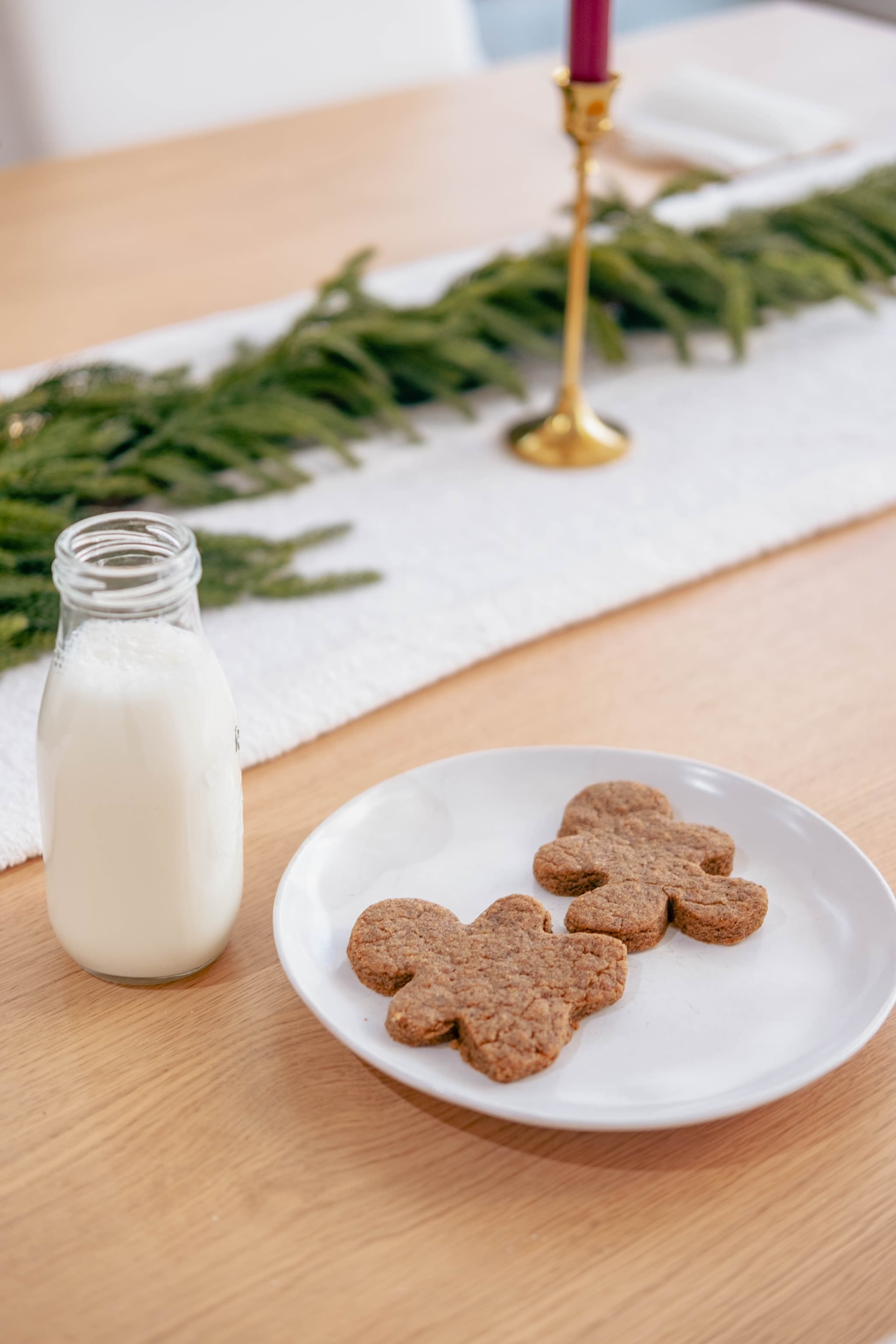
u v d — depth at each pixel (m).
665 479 0.90
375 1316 0.50
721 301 1.05
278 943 0.57
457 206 1.24
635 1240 0.52
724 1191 0.54
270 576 0.80
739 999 0.58
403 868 0.63
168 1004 0.59
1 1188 0.53
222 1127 0.55
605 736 0.71
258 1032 0.58
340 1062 0.57
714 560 0.83
